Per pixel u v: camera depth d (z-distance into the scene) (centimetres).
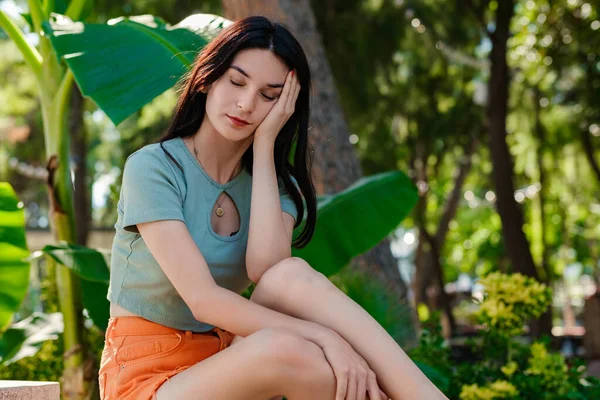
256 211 217
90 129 1742
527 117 1563
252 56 212
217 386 188
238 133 214
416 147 1548
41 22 355
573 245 2645
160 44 326
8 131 1603
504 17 1102
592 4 1164
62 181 355
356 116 1201
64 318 354
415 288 1769
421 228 1620
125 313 215
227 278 222
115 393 208
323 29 1090
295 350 184
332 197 368
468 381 407
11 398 206
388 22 1111
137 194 207
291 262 206
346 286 388
